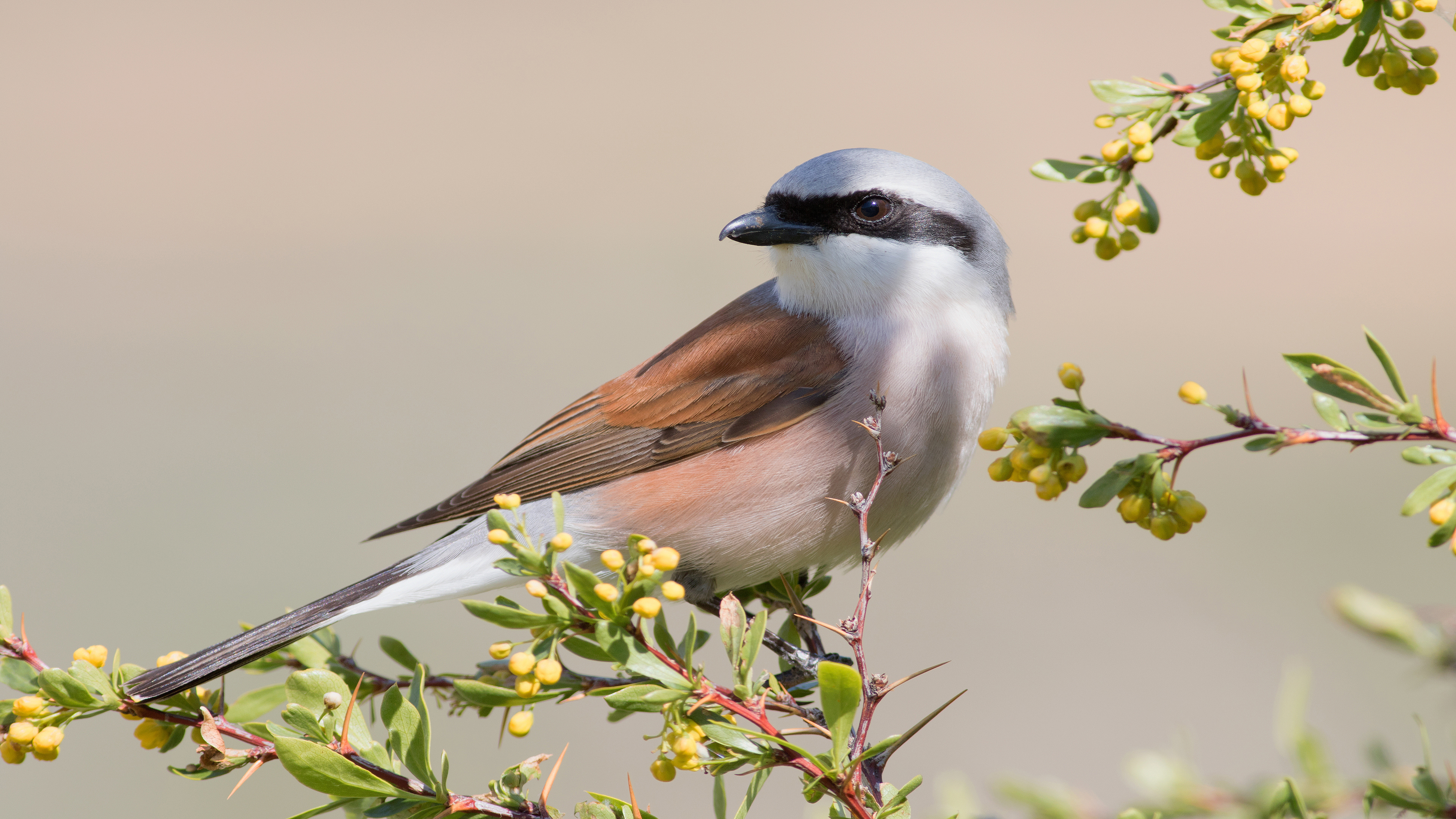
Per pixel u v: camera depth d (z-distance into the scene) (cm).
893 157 809
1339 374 406
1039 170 495
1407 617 347
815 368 792
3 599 490
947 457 798
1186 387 409
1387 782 367
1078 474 443
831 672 423
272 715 710
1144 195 486
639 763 1296
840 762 439
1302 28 451
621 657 432
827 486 784
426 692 588
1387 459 1894
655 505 790
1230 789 379
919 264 793
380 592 779
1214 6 471
